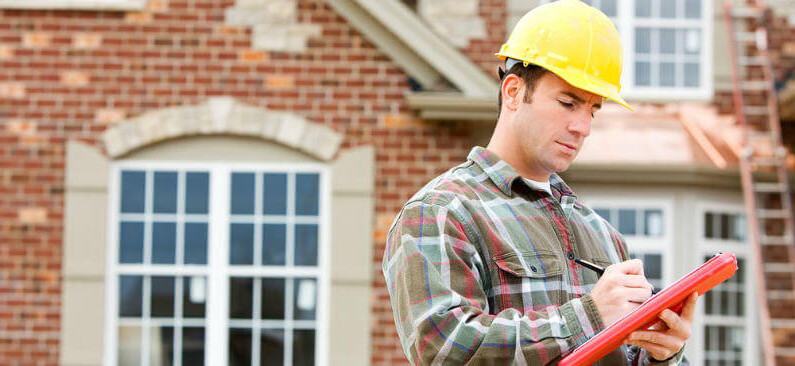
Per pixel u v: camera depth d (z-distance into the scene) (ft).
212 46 22.86
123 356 22.76
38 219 22.61
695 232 26.61
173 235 22.95
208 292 22.93
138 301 22.88
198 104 22.77
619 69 6.41
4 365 22.31
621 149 26.25
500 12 23.47
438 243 5.99
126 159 22.88
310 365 22.86
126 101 22.79
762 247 26.43
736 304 27.53
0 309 22.45
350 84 22.77
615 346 5.64
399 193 22.65
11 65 22.80
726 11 27.86
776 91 27.45
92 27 22.88
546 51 6.25
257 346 22.93
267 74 22.85
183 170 22.99
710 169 25.75
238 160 22.95
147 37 22.86
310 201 22.94
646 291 5.63
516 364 5.58
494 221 6.23
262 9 22.90
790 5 27.89
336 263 22.61
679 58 28.09
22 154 22.65
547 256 6.25
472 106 21.79
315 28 22.88
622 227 26.71
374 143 22.71
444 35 23.26
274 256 22.93
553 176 6.97
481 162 6.54
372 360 22.50
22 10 22.89
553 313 5.70
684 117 27.68
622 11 28.14
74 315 22.48
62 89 22.77
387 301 22.61
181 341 22.89
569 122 6.23
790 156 26.89
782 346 26.78
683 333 5.63
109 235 22.84
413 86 22.75
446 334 5.67
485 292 6.13
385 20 22.25
